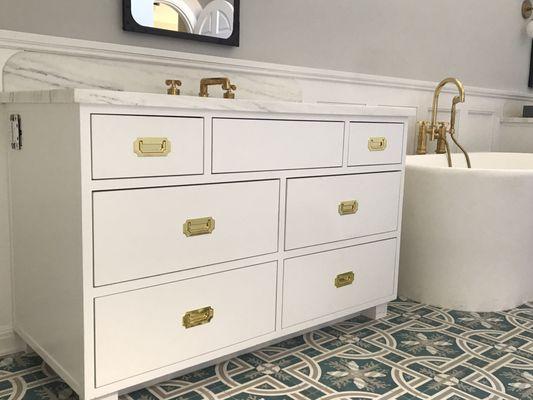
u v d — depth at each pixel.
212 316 1.43
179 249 1.34
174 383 1.48
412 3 2.66
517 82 3.46
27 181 1.45
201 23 1.89
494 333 1.87
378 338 1.81
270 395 1.42
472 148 3.20
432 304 2.14
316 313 1.70
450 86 2.96
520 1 3.35
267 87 2.12
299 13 2.19
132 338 1.29
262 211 1.50
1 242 1.60
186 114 1.30
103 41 1.69
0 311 1.62
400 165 1.89
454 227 2.05
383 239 1.88
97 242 1.20
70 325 1.28
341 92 2.40
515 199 2.02
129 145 1.22
